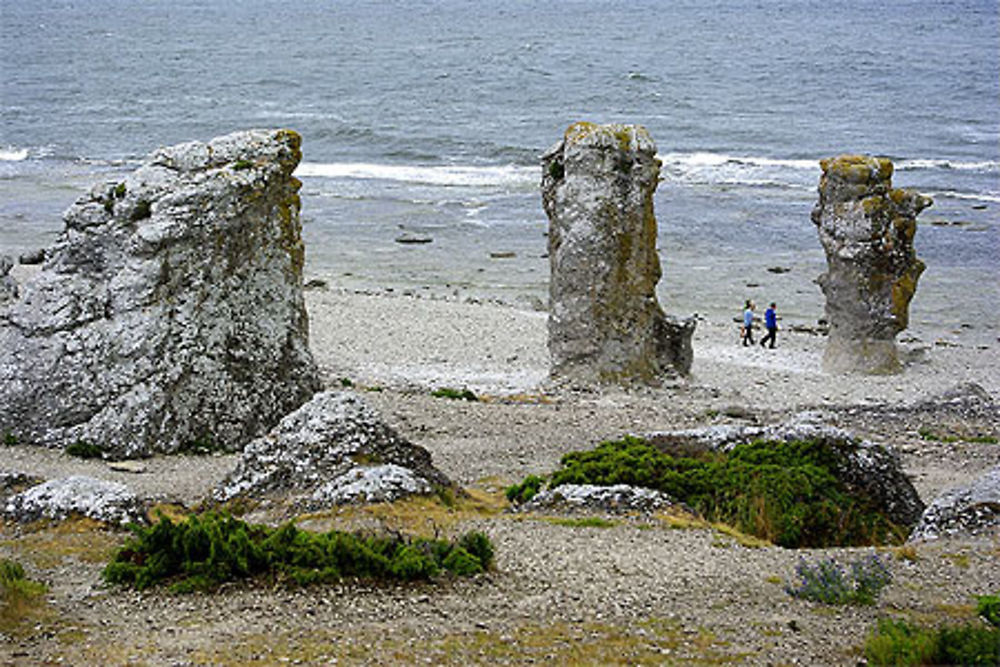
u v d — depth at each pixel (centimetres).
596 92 14350
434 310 5153
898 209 4334
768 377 4184
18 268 5591
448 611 1429
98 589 1502
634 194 3806
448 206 8131
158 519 1884
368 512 1866
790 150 10419
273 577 1520
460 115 12494
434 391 3547
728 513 1981
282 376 2983
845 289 4341
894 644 1255
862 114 12488
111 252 2845
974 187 8744
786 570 1634
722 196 8456
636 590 1534
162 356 2741
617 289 3828
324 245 6912
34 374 2734
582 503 1986
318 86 15188
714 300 5825
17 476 2069
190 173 2955
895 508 2084
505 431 3027
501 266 6475
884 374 4322
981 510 1884
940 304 5722
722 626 1388
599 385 3806
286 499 1962
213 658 1255
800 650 1305
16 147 10381
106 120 11988
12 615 1383
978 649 1224
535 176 9325
